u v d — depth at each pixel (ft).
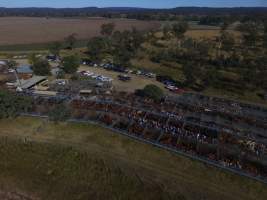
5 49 624.59
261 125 290.97
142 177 214.28
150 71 459.73
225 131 265.95
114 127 270.46
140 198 198.80
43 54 555.69
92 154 240.73
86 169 224.94
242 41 633.20
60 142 257.55
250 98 363.76
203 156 228.63
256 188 200.44
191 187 204.13
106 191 205.57
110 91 363.35
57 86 371.15
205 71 416.26
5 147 250.37
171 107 322.14
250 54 529.86
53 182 214.28
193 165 222.28
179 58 513.04
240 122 295.69
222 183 206.18
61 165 230.07
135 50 535.19
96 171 222.48
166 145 242.17
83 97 335.47
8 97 286.87
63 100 324.19
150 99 340.80
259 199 193.77
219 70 449.89
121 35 638.94
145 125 271.28
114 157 236.63
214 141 248.73
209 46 558.56
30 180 216.13
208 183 207.00
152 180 211.20
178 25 646.33
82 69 462.60
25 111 297.53
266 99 360.07
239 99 361.71
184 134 258.16
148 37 638.53
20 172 223.30
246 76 392.47
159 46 595.06
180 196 196.85
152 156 234.38
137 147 244.42
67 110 286.46
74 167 227.61
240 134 264.93
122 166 225.97
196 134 259.39
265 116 315.78
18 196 203.41
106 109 304.30
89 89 363.97
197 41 606.14
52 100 323.57
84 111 299.99
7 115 284.82
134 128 266.36
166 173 217.77
